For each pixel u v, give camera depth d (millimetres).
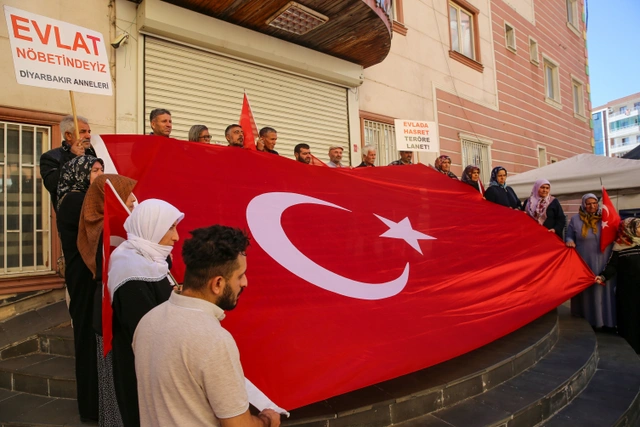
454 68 11305
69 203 2592
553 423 3102
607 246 5484
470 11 12266
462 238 4664
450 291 3848
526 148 14141
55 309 4559
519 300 4211
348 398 2723
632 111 69750
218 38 6336
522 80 14320
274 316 2723
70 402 3008
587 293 5633
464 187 5754
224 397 1415
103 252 2078
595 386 3789
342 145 8414
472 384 3129
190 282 1578
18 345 3695
